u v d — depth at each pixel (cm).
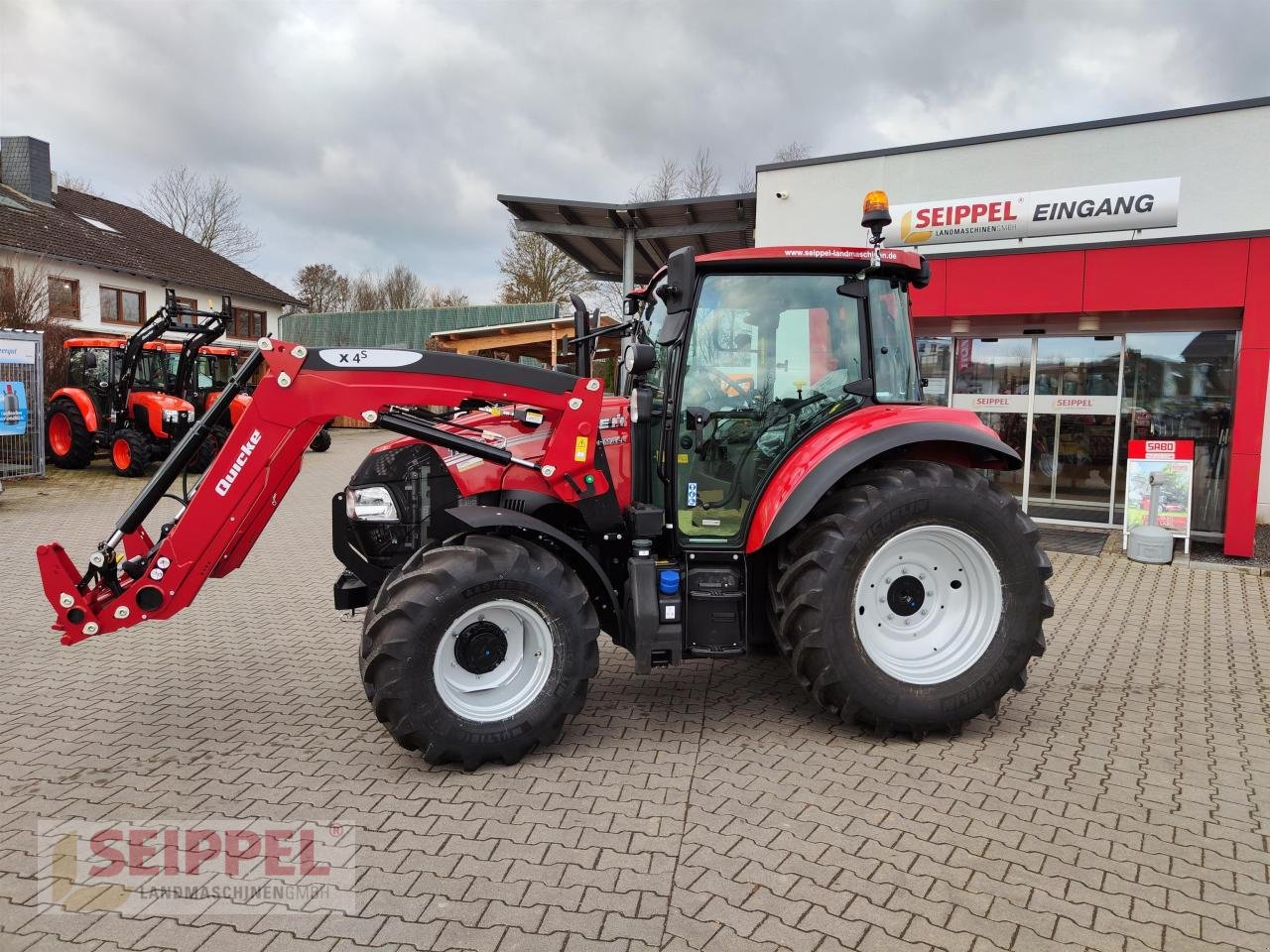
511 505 380
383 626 321
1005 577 361
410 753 353
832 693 353
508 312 2548
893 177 1045
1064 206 784
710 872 261
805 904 244
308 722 390
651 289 437
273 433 339
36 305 1614
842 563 344
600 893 250
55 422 1398
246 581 690
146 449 1275
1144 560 739
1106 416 888
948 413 382
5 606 591
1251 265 711
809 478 353
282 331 2783
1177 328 845
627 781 324
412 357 345
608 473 384
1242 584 663
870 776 327
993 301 812
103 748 360
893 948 225
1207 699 414
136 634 538
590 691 425
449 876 261
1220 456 848
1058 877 257
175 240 2875
